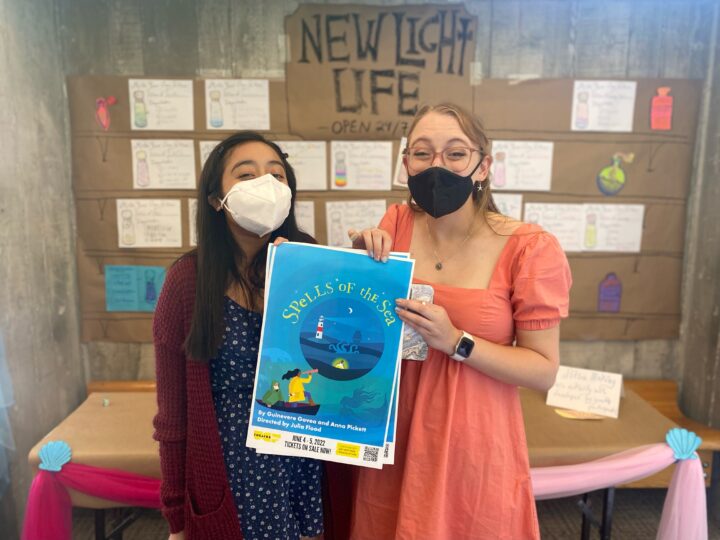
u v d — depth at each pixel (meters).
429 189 1.01
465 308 1.03
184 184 2.28
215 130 2.25
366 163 2.28
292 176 1.19
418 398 1.07
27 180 1.94
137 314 2.37
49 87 2.11
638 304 2.42
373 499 1.13
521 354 1.01
